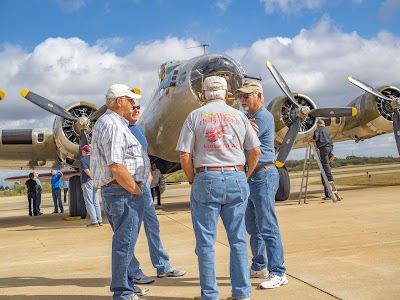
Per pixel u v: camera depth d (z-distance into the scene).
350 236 5.66
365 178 22.05
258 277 3.95
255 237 3.94
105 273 4.36
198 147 3.09
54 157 11.88
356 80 11.73
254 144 3.22
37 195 13.92
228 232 3.13
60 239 7.02
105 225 8.77
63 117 9.55
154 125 9.93
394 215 7.45
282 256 3.64
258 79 9.29
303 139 10.94
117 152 3.05
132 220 3.21
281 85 10.09
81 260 5.11
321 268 4.09
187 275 4.15
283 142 9.99
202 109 3.12
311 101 10.85
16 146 11.04
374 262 4.23
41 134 10.74
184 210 10.75
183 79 8.87
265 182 3.68
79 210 10.70
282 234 6.10
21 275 4.43
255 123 3.74
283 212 8.88
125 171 3.07
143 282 3.91
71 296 3.59
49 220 11.08
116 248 3.24
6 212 17.02
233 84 8.70
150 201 4.13
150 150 10.61
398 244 5.01
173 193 23.95
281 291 3.44
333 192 10.79
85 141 9.33
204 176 3.04
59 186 14.41
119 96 3.21
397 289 3.35
